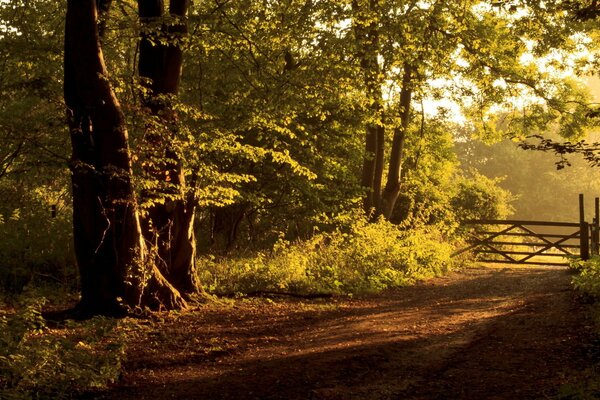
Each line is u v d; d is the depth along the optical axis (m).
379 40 17.02
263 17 16.14
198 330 10.75
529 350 8.76
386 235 19.73
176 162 11.88
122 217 11.37
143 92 11.74
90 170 11.11
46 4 14.91
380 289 15.87
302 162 19.81
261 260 16.14
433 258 19.98
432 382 7.46
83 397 7.16
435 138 27.89
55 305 12.57
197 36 13.65
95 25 10.60
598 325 9.34
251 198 18.84
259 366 8.44
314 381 7.61
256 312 12.51
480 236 24.91
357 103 18.45
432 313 12.42
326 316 12.30
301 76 15.55
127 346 9.41
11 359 7.27
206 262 16.61
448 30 18.00
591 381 6.67
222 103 16.86
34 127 13.01
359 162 23.66
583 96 22.69
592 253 19.75
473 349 9.04
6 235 14.83
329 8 16.62
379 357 8.69
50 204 18.11
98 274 11.44
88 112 10.79
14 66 13.51
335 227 22.53
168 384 7.66
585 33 19.20
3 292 12.98
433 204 24.55
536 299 13.64
